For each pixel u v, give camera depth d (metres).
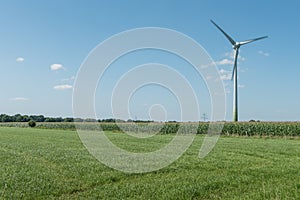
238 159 22.09
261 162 20.70
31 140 40.06
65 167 17.88
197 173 16.61
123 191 12.52
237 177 15.36
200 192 12.45
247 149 29.28
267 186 13.34
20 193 11.98
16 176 15.02
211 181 14.26
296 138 46.81
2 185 13.21
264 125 50.44
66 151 26.41
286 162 20.83
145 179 15.20
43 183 13.62
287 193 11.75
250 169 17.75
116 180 15.05
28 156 23.00
